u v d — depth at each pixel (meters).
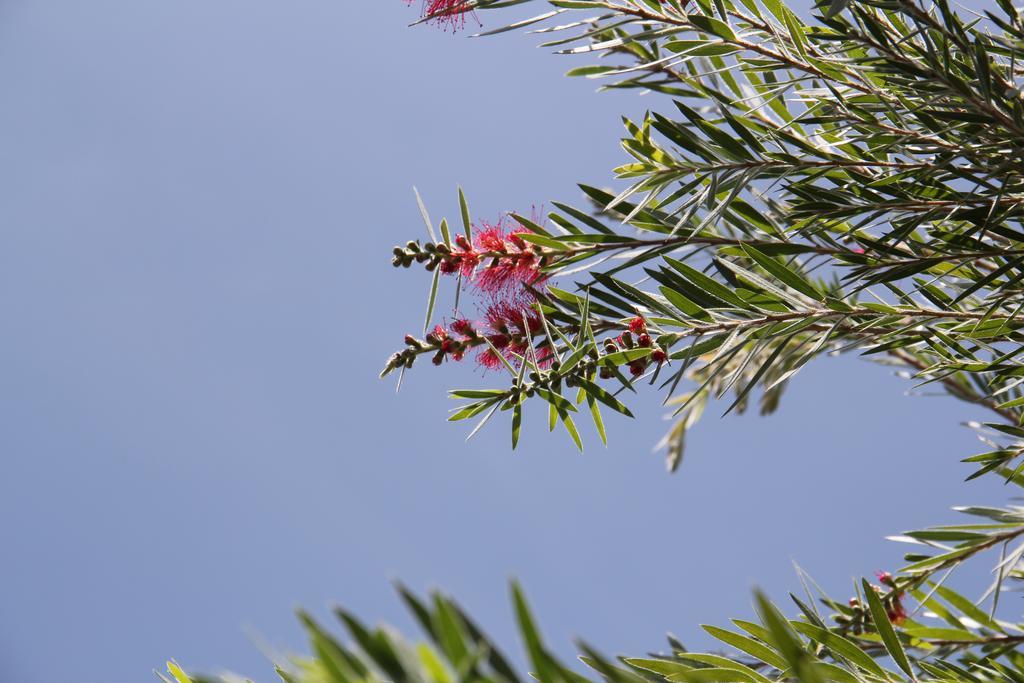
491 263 3.40
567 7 3.40
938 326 3.43
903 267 3.37
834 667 3.28
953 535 3.41
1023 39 3.33
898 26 3.37
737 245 3.41
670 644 3.42
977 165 3.35
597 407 3.40
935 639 3.43
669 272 3.37
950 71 3.33
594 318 3.41
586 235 3.41
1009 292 3.35
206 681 2.15
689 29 3.40
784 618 3.30
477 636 2.09
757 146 3.39
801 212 3.39
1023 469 3.42
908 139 3.36
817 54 3.39
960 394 3.62
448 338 3.40
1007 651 3.41
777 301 3.38
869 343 3.45
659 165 3.44
